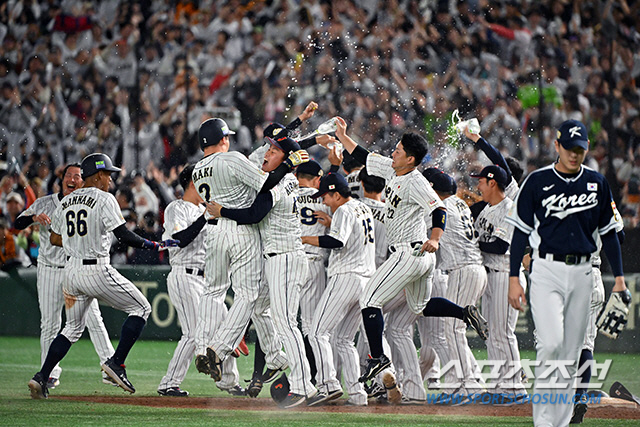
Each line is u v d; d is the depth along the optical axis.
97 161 16.62
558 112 36.12
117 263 31.09
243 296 15.16
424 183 14.88
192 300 17.61
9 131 37.28
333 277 15.82
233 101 37.25
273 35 39.44
